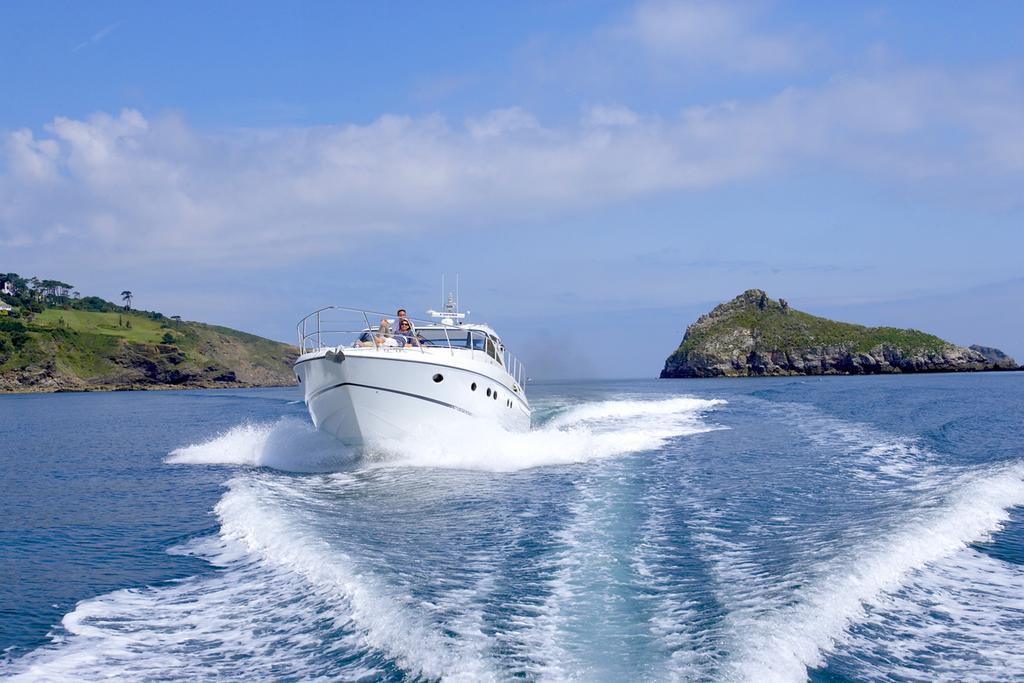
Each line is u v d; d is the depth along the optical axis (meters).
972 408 34.28
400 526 10.90
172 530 11.58
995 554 9.21
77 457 23.09
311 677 5.99
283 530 10.50
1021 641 6.60
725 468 16.67
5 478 18.45
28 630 7.31
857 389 58.78
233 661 6.41
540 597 7.57
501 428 20.67
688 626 6.66
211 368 178.75
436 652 6.16
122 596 8.30
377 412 17.45
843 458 18.08
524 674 5.71
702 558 8.99
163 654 6.63
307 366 17.69
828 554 8.82
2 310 183.88
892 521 10.47
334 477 15.89
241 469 18.48
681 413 34.28
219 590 8.34
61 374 153.75
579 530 10.57
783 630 6.49
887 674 5.94
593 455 19.09
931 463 16.95
